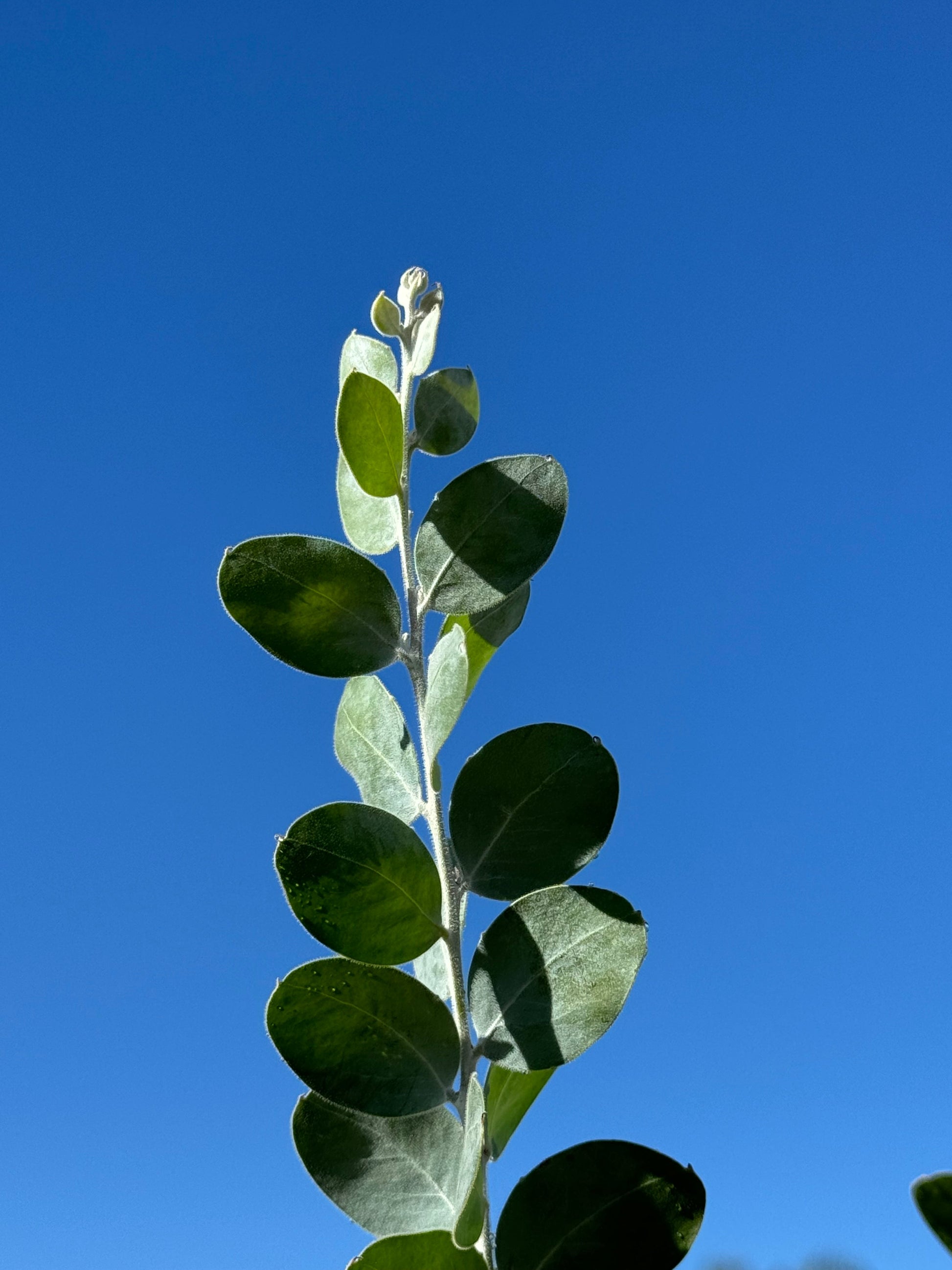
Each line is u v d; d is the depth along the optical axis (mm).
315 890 229
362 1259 206
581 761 240
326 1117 233
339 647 254
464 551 259
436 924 233
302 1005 222
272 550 256
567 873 235
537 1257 205
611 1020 218
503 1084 230
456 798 240
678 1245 203
